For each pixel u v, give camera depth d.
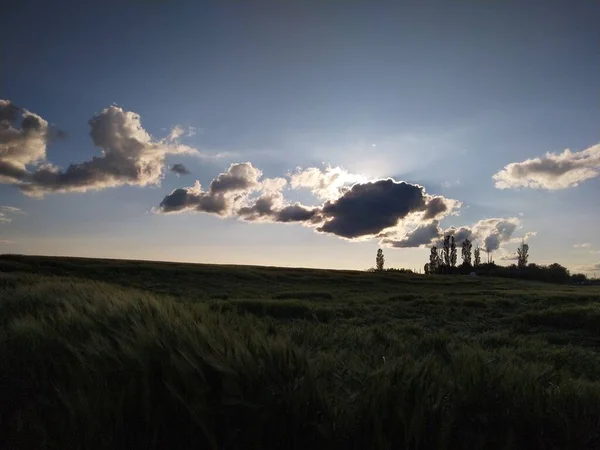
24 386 3.64
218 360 3.42
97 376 3.50
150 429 3.06
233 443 2.87
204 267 58.69
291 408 2.97
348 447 2.80
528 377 3.84
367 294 36.00
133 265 51.88
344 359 4.40
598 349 14.23
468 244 117.38
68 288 12.49
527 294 30.50
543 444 3.08
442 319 19.94
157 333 4.18
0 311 7.68
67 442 2.90
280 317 18.59
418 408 2.89
